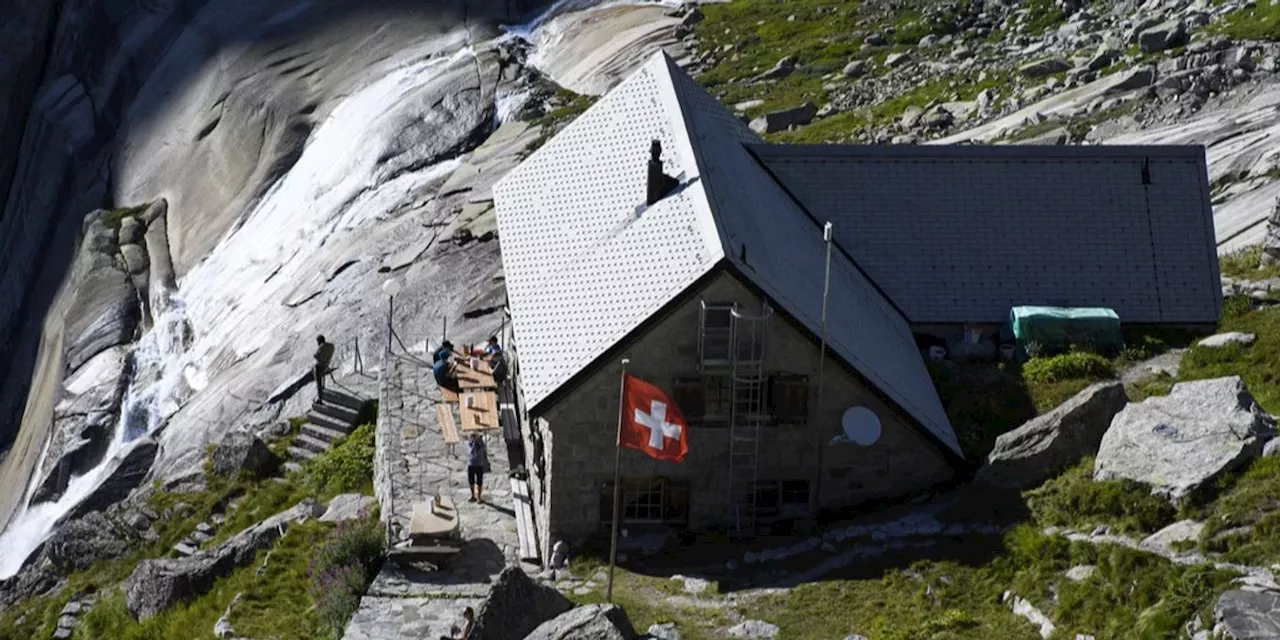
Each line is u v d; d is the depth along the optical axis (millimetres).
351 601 32562
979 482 31875
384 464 38906
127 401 63781
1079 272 38406
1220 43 58219
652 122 37625
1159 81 57531
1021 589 27891
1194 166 39438
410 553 33094
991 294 38094
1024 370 36375
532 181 39219
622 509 33062
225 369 58969
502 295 52469
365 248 60844
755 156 39375
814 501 33312
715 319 31969
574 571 32094
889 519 31844
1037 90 61500
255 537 38844
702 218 33125
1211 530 27078
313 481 43281
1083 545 28203
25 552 59000
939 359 37156
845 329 33656
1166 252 38625
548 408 32281
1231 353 35969
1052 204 39156
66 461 62125
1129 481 29406
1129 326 37906
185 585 37969
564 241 36312
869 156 39500
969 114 61594
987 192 39250
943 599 28422
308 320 57156
